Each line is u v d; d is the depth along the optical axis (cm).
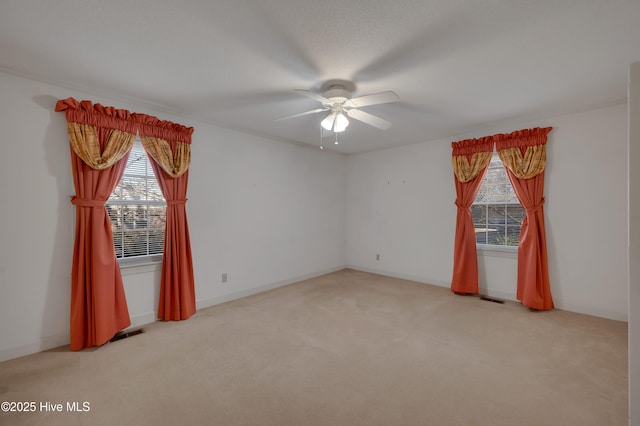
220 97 279
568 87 258
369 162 529
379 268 519
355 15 161
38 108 240
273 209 432
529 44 190
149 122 289
